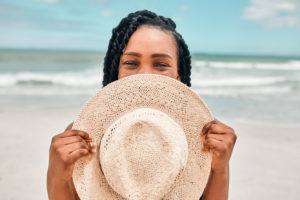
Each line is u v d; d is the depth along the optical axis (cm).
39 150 827
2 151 809
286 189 625
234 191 614
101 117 183
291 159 785
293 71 3841
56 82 2159
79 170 176
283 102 1565
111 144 176
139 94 186
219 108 1388
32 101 1477
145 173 180
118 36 218
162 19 229
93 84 2127
